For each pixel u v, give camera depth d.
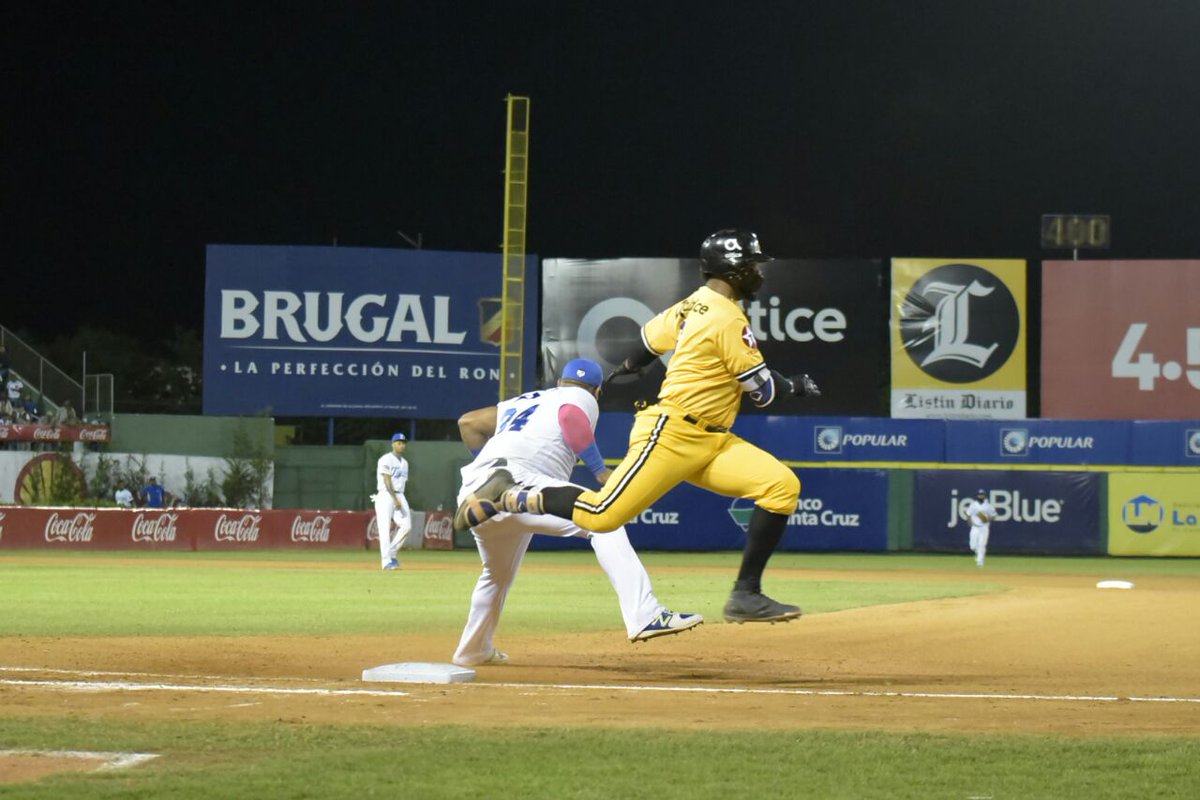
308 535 72.44
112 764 10.70
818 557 73.88
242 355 83.88
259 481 80.88
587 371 18.17
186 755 11.09
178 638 22.89
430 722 13.11
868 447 77.00
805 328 80.94
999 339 79.88
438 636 23.91
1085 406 79.50
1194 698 16.39
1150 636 25.14
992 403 80.12
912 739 12.44
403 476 50.97
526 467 17.77
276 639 23.03
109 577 43.19
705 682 17.73
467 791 9.89
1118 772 10.95
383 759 10.99
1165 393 78.88
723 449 16.91
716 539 76.19
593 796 9.81
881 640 24.70
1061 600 33.44
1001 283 79.94
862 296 80.75
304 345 84.19
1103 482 75.19
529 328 84.31
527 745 11.74
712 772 10.74
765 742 12.11
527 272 84.31
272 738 11.93
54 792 9.60
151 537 67.88
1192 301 78.62
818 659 21.39
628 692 15.74
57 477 75.50
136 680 16.30
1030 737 12.69
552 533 18.03
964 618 28.77
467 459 82.88
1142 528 74.69
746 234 16.73
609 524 16.62
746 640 24.55
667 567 58.84
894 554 76.94
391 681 16.69
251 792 9.70
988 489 75.75
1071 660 21.62
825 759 11.36
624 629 26.19
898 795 10.05
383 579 44.00
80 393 84.38
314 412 84.12
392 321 84.62
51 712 13.41
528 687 16.05
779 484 16.72
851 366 80.81
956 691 16.97
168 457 78.88
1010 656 22.17
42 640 21.94
